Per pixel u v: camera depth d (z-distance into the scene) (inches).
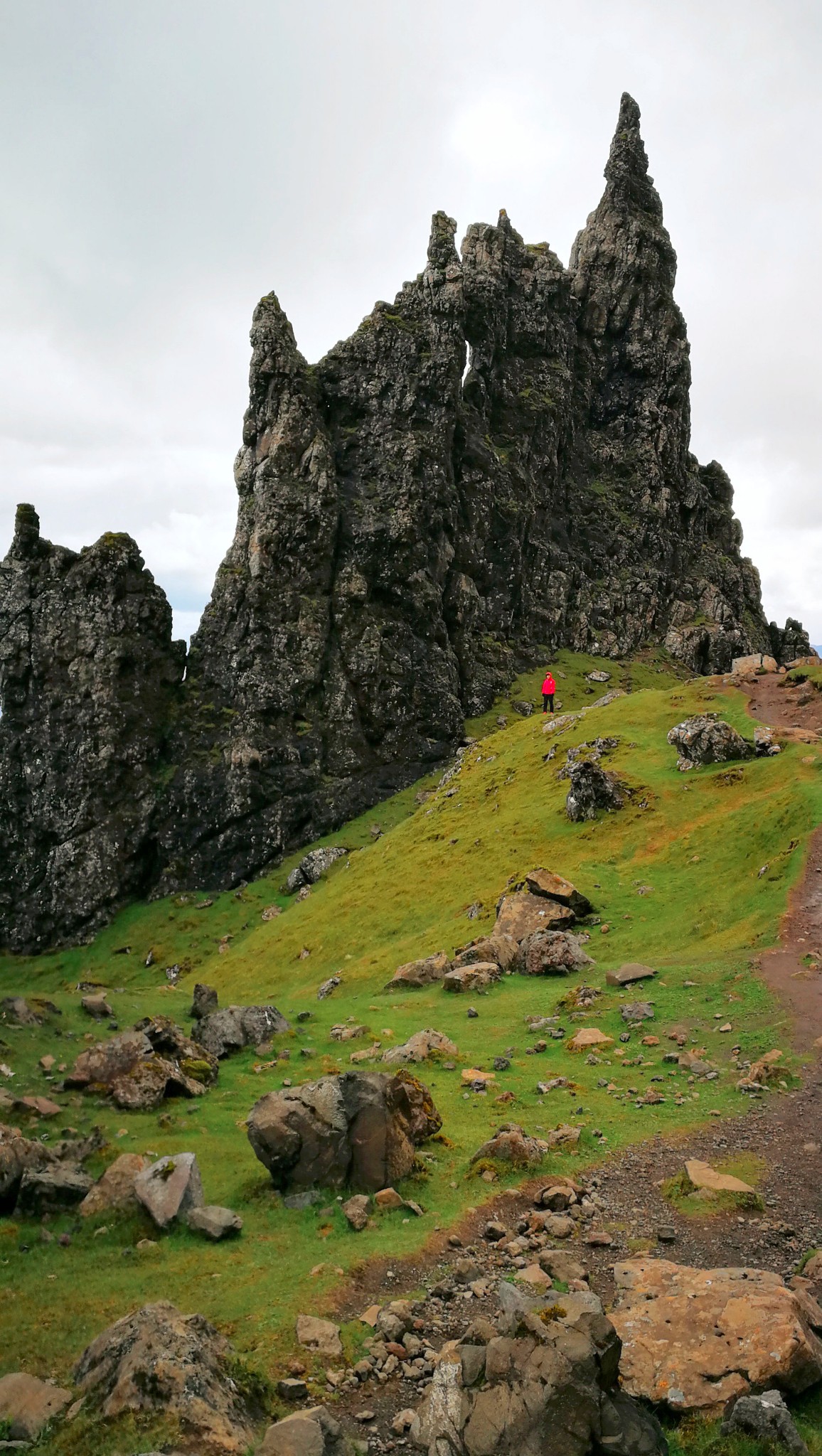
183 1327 522.9
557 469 6658.5
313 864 4212.6
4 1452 459.5
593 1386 457.1
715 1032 1289.4
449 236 5679.1
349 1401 526.6
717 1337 537.6
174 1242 735.7
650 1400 502.9
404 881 2970.0
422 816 3661.4
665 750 3041.3
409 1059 1262.3
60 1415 486.6
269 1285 652.7
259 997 2588.6
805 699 3203.7
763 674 3769.7
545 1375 458.9
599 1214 785.6
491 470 6008.9
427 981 1904.5
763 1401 474.9
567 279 6948.8
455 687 5251.0
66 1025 1396.4
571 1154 917.8
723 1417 486.6
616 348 7194.9
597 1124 1002.7
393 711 4992.6
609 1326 494.0
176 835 4682.6
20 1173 825.5
